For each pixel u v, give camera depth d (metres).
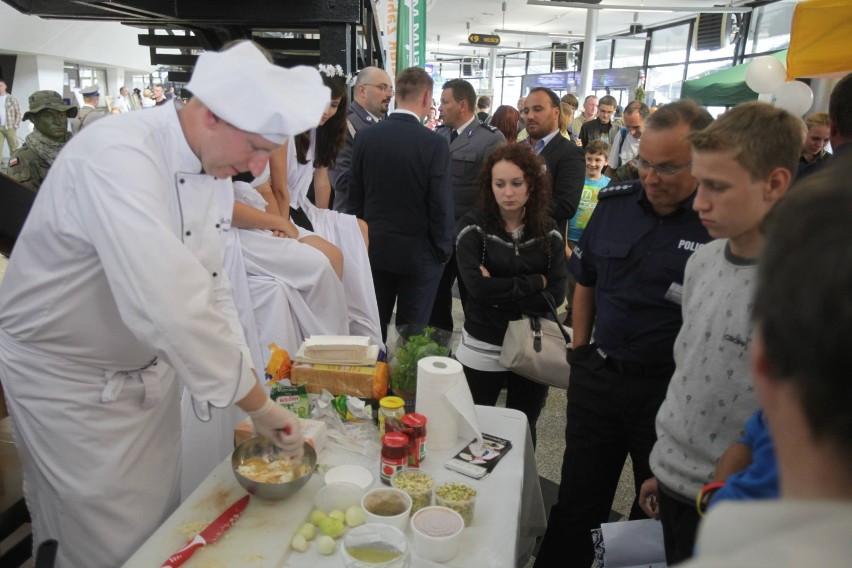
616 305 1.63
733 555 0.36
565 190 3.31
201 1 2.87
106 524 1.39
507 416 1.67
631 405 1.64
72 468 1.35
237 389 1.20
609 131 6.80
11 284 1.29
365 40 4.83
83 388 1.34
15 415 1.37
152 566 1.07
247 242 2.14
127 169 1.12
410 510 1.21
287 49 3.82
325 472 1.36
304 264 2.18
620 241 1.61
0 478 1.88
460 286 3.25
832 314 0.34
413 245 3.04
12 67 10.78
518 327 2.11
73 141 1.20
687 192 1.50
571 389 1.79
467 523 1.22
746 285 1.12
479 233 2.13
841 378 0.34
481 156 3.63
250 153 1.20
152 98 13.09
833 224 0.36
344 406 1.53
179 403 1.56
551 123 3.43
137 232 1.09
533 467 1.67
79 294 1.25
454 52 23.98
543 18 15.20
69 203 1.17
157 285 1.09
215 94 1.09
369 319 2.63
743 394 1.12
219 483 1.30
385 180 2.96
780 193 1.09
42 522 1.43
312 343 1.63
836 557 0.33
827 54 3.75
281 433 1.27
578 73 17.27
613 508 2.44
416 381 1.54
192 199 1.27
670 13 12.73
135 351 1.36
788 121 1.07
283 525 1.18
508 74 24.55
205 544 1.11
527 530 1.66
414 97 2.94
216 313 1.19
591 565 1.83
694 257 1.28
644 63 14.88
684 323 1.26
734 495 0.73
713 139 1.09
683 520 1.23
